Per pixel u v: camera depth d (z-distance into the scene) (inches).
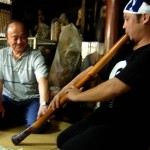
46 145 68.0
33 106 82.0
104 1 121.8
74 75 104.9
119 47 49.3
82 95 43.6
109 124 44.6
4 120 81.9
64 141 53.3
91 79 51.5
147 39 42.9
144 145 43.6
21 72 80.4
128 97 42.4
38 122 62.8
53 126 86.6
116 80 39.9
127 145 42.9
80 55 107.5
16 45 76.7
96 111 51.4
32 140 71.1
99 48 116.8
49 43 115.3
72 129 54.5
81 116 97.2
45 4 140.4
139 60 39.4
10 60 80.7
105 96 41.0
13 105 84.0
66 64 103.1
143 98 41.4
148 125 42.8
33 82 82.1
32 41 106.2
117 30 93.0
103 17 121.5
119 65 47.6
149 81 39.6
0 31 112.3
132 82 38.8
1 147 64.2
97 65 50.8
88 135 44.1
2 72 81.5
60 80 102.0
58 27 120.1
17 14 123.9
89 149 42.7
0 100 78.7
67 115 96.5
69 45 105.6
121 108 43.7
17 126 84.0
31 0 131.3
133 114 42.7
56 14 141.9
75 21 136.5
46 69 77.7
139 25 41.9
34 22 134.1
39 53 80.5
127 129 43.0
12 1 119.5
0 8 113.9
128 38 48.3
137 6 41.0
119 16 94.0
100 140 42.9
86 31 126.7
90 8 127.2
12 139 66.8
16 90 83.0
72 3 137.3
